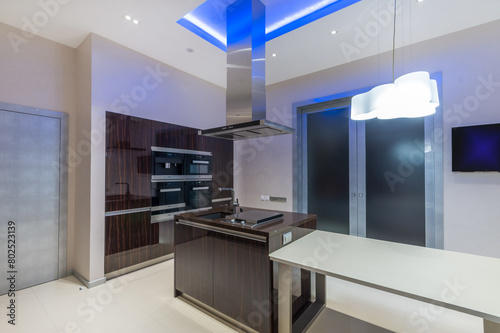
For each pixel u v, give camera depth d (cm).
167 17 234
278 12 243
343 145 350
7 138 244
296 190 384
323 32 255
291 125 389
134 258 288
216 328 190
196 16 253
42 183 266
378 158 318
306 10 241
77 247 278
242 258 183
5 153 243
